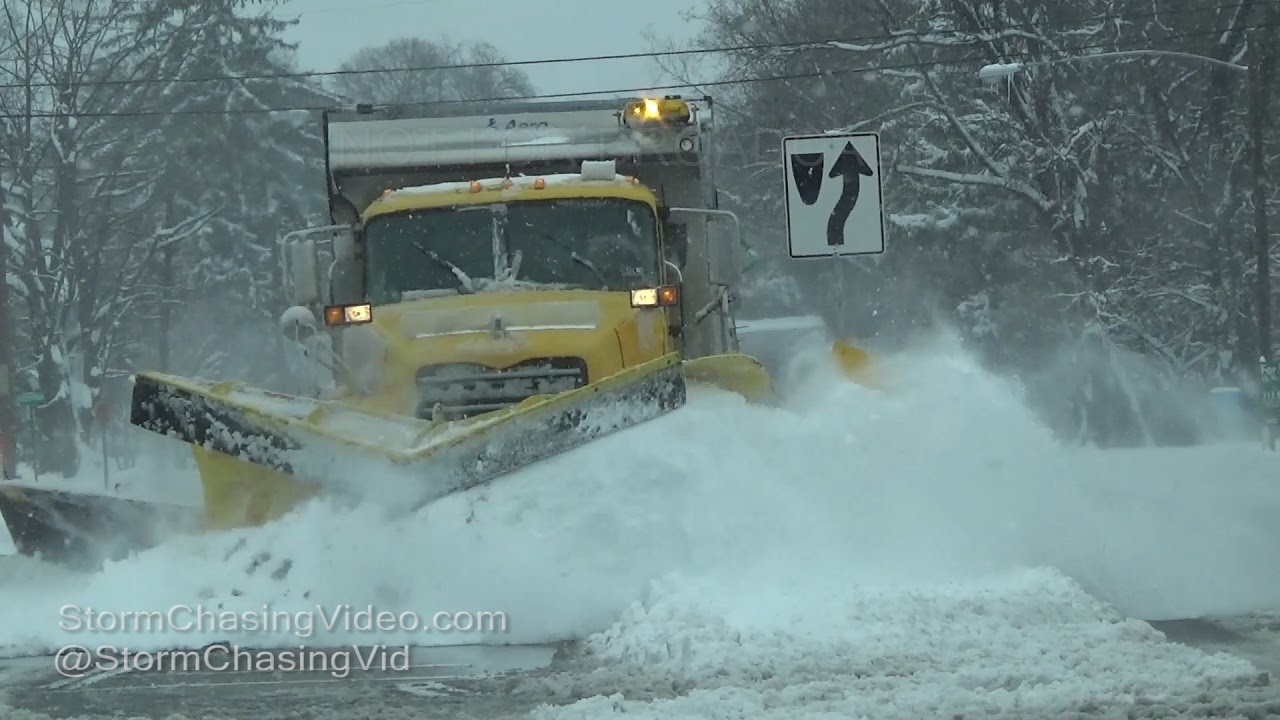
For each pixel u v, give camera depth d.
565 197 24.80
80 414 94.44
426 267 24.59
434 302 23.47
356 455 17.36
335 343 24.00
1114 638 16.14
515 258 24.52
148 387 18.22
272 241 117.94
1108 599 19.14
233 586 17.25
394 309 23.33
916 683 14.34
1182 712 13.06
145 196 105.38
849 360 20.58
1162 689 13.91
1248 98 74.56
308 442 17.52
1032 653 15.51
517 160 28.20
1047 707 13.27
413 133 28.42
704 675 15.03
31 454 95.06
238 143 115.69
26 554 19.38
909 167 78.12
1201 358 77.38
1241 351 74.06
